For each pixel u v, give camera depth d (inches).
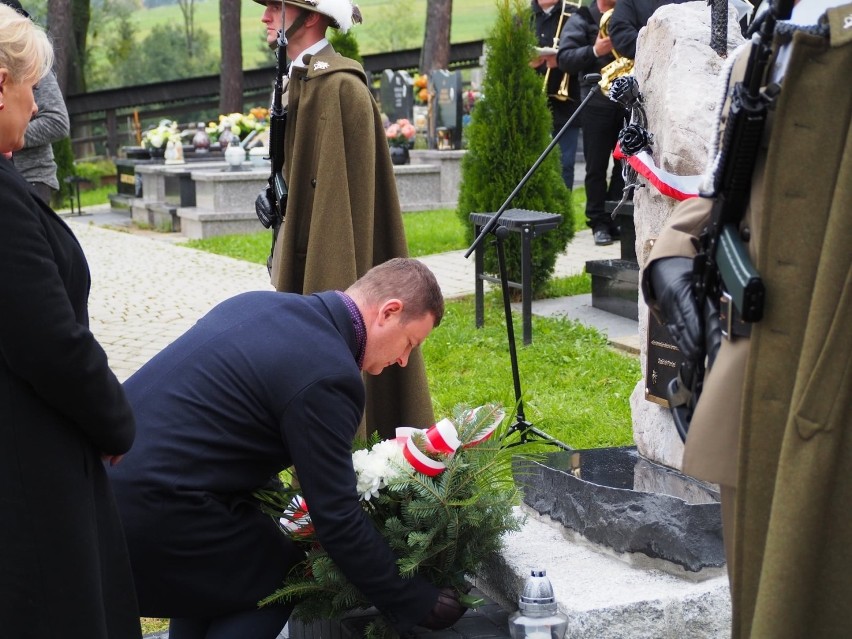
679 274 83.8
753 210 77.9
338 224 158.6
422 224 530.0
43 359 88.3
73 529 92.3
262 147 619.2
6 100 91.7
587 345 275.0
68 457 92.5
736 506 76.3
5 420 90.1
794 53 71.7
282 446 119.1
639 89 148.7
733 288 75.3
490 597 133.8
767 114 75.9
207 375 119.0
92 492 95.4
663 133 141.3
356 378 116.6
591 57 382.3
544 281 333.1
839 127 71.6
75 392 90.6
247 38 1839.3
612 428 211.2
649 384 143.9
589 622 114.8
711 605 118.0
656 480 134.6
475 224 292.2
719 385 79.1
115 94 1162.0
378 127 166.2
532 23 334.6
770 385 74.3
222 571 119.2
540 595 116.3
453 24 1733.5
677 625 117.4
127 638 99.0
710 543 120.9
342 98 160.7
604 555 129.6
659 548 122.8
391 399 166.2
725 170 77.8
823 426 70.9
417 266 124.3
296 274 165.0
